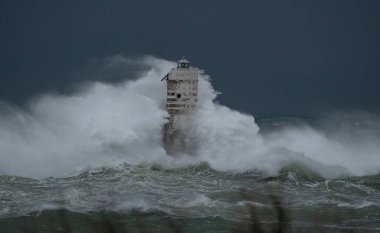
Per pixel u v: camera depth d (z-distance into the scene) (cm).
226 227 4584
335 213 4906
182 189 5734
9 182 5853
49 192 5491
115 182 5981
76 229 4312
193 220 4747
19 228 4372
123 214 4753
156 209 4950
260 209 3947
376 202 5406
